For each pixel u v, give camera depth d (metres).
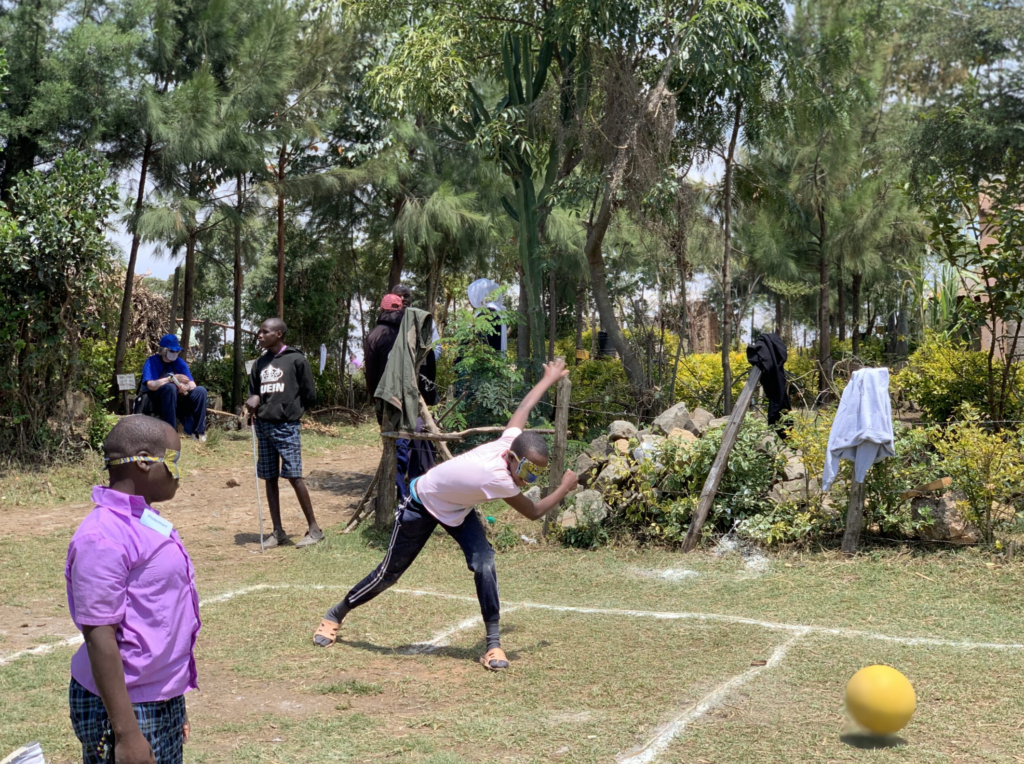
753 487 7.71
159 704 2.52
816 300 27.12
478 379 9.34
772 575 6.73
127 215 15.33
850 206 16.83
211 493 11.43
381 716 4.30
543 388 5.29
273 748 3.92
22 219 11.52
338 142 18.91
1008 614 5.64
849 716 3.92
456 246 20.20
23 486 10.88
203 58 16.41
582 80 12.13
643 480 7.90
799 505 7.62
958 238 8.96
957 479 6.96
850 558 6.98
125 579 2.42
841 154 15.95
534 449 4.87
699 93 12.59
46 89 13.64
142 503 2.52
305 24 16.75
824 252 17.47
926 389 10.10
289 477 8.36
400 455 8.59
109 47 14.06
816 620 5.68
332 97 17.28
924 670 4.68
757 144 13.79
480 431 8.00
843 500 7.42
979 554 6.76
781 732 3.96
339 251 21.38
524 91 13.04
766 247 16.86
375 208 20.25
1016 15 15.86
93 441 12.37
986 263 9.06
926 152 15.62
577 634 5.54
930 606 5.85
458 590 6.72
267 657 5.20
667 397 13.00
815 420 7.62
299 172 18.92
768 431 8.06
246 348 21.52
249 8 17.41
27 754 2.62
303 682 4.79
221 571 7.51
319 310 20.59
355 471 13.39
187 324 17.81
